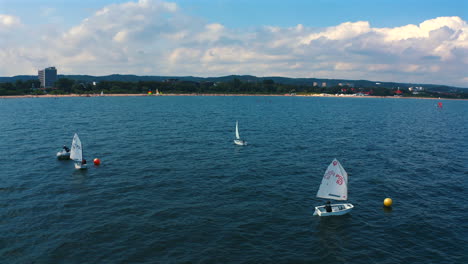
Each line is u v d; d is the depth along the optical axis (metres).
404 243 27.17
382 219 31.69
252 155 57.19
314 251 25.55
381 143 71.31
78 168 46.28
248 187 39.81
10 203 33.38
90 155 54.91
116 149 59.94
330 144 68.69
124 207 32.94
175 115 128.00
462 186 41.72
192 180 42.09
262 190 38.88
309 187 40.38
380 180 43.66
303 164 51.34
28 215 30.59
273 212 32.56
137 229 28.19
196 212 32.03
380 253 25.53
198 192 37.72
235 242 26.42
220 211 32.44
